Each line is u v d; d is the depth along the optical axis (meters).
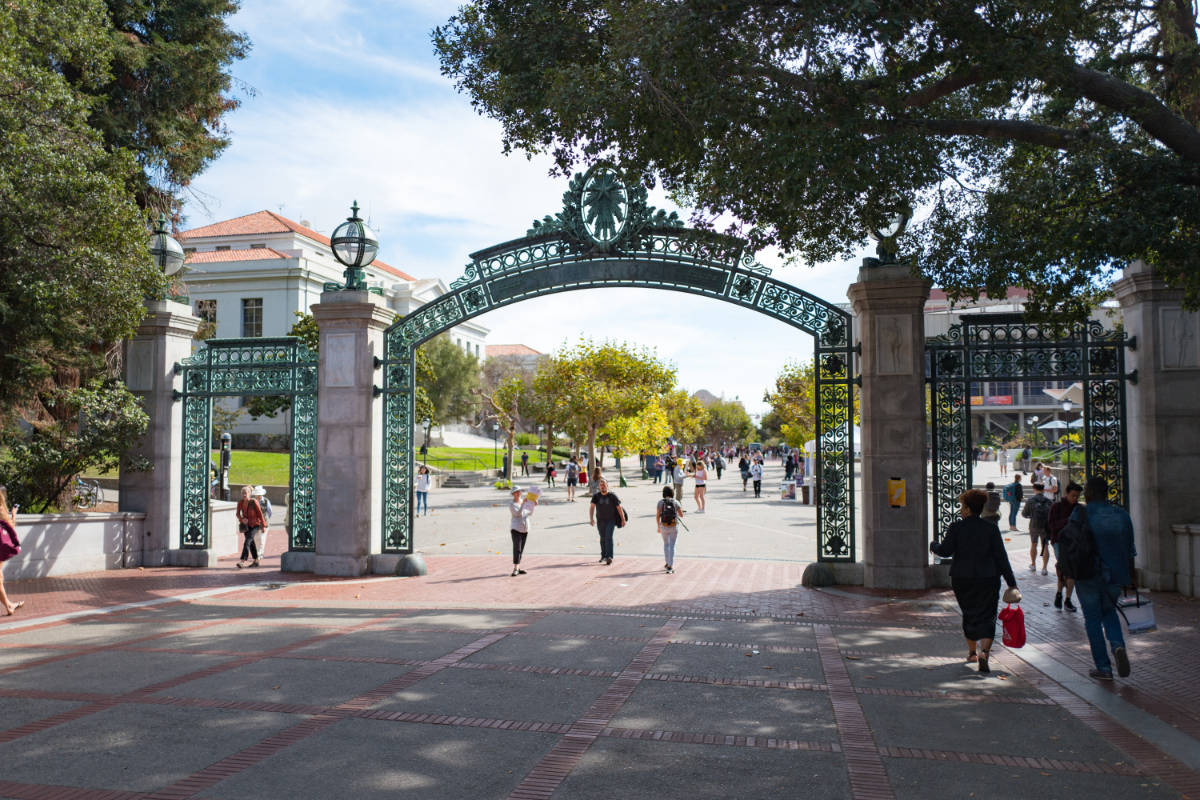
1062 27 8.16
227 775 4.96
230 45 20.25
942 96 9.73
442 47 11.30
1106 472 12.33
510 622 9.88
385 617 10.30
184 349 16.02
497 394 48.28
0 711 6.25
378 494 14.48
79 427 16.12
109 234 12.79
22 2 12.12
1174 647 8.64
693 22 8.14
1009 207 9.10
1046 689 7.10
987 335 12.58
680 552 17.34
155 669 7.55
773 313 13.36
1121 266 8.95
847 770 5.13
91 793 4.69
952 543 7.93
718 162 9.02
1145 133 9.36
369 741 5.59
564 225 13.81
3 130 11.80
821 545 12.97
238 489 30.66
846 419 13.05
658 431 41.84
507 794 4.71
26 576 13.62
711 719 6.13
